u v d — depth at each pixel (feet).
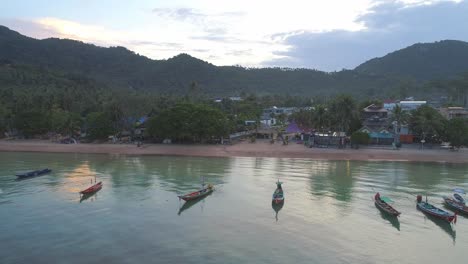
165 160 363.35
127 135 531.09
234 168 318.65
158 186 248.73
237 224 173.99
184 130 458.91
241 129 618.85
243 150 420.36
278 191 219.61
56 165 331.36
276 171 305.12
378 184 259.60
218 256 139.03
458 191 226.17
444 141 442.09
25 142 491.31
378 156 385.91
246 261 135.03
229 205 205.16
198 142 486.38
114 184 254.47
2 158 373.61
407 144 451.12
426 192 239.50
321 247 148.97
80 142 490.90
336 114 456.86
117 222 176.35
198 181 264.93
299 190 239.71
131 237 157.58
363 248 149.38
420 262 139.23
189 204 206.80
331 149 426.92
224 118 498.28
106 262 134.10
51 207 200.34
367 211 196.75
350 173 298.97
